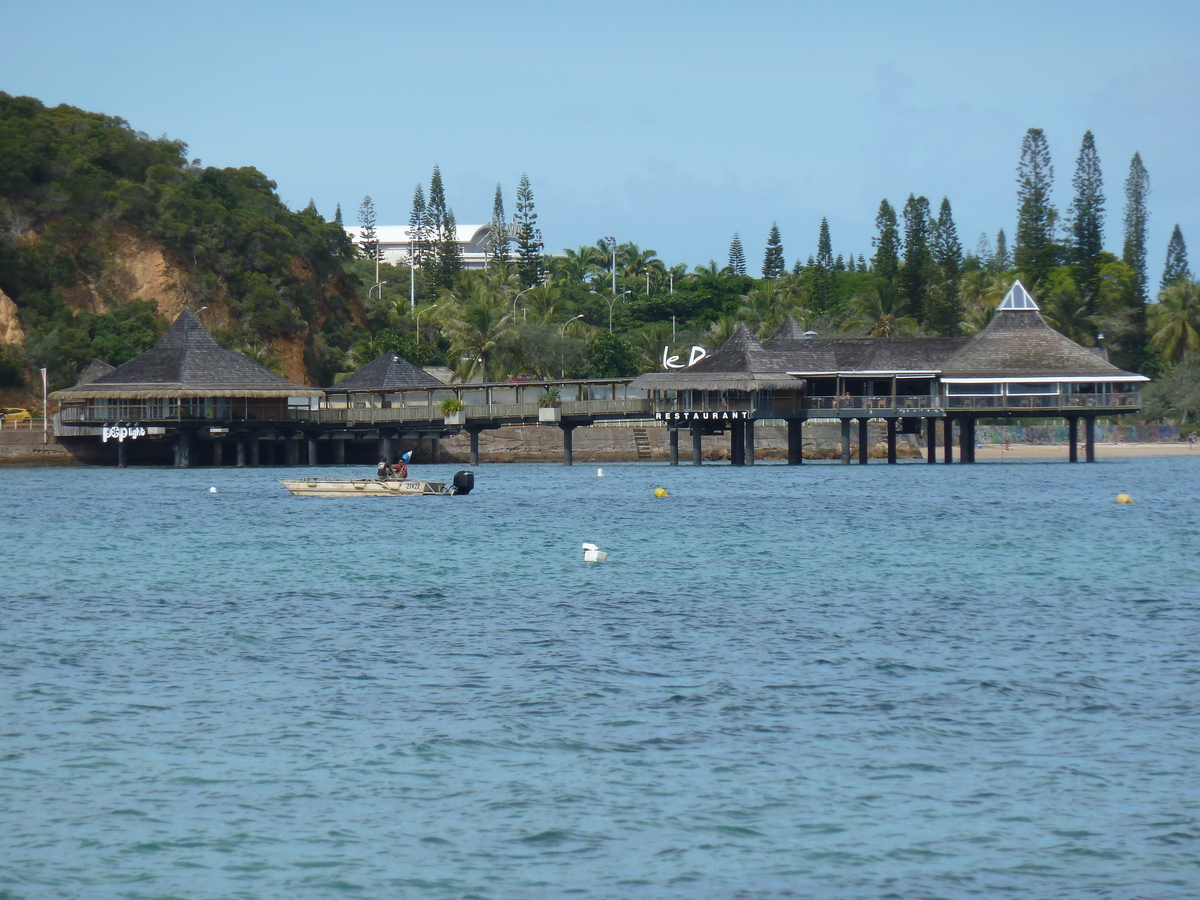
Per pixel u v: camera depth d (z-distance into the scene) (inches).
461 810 2303.2
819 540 6127.0
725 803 2330.2
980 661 3356.3
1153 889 1996.8
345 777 2461.9
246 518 7411.4
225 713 2878.9
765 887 2007.9
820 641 3614.7
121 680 3174.2
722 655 3432.6
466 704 2942.9
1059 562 5295.3
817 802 2333.9
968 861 2095.2
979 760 2551.7
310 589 4598.9
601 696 3011.8
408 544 6008.9
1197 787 2400.3
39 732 2738.7
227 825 2242.9
